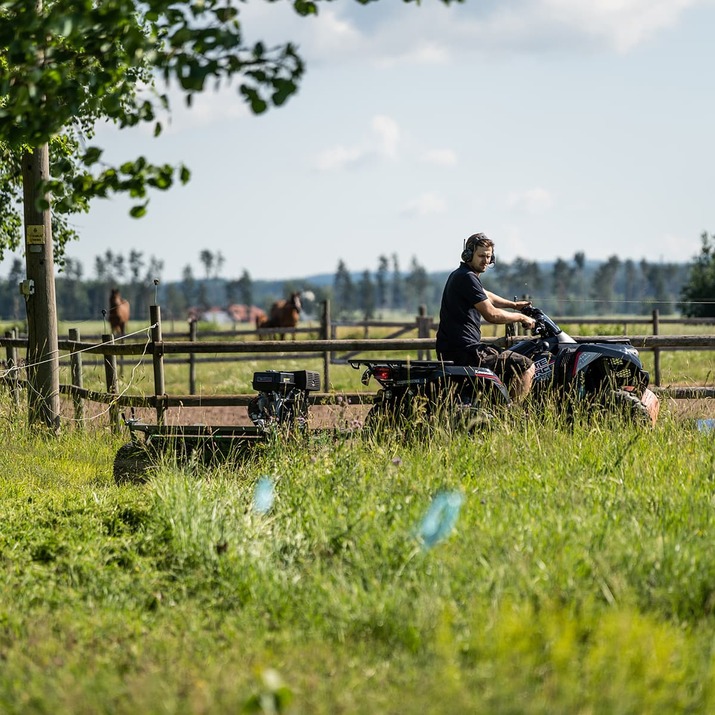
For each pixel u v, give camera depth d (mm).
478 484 22422
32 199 39469
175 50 17453
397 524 19062
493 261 31078
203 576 18641
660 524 18672
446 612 14820
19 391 40156
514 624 13773
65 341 39969
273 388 28703
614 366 31969
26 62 18203
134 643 15195
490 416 27703
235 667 13727
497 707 11812
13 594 17703
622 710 11812
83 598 17766
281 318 118062
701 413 31969
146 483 27625
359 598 16016
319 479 23078
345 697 12477
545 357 31547
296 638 15086
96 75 18812
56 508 24172
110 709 12469
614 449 25594
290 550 19250
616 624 13820
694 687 12945
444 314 30859
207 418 45500
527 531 18156
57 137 44906
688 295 130750
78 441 35875
